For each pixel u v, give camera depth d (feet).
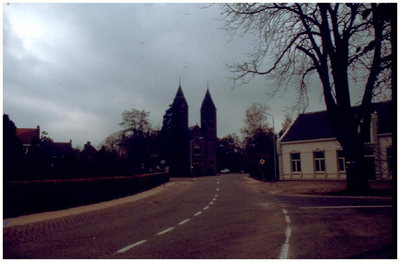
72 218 42.37
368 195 64.34
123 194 83.30
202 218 38.65
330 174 129.08
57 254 22.06
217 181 158.92
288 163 141.28
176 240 25.90
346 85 66.39
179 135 253.44
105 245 24.75
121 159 125.39
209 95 339.16
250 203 55.47
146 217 41.60
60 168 81.66
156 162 245.65
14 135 75.36
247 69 67.21
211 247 23.16
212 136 330.34
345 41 63.82
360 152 67.10
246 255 20.75
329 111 68.03
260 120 206.39
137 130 210.18
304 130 140.46
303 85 69.87
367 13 36.19
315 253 20.98
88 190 64.39
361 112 65.51
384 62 55.11
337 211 41.57
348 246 22.61
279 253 21.11
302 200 58.95
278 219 36.04
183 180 184.96
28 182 49.37
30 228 34.24
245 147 214.48
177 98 338.54
